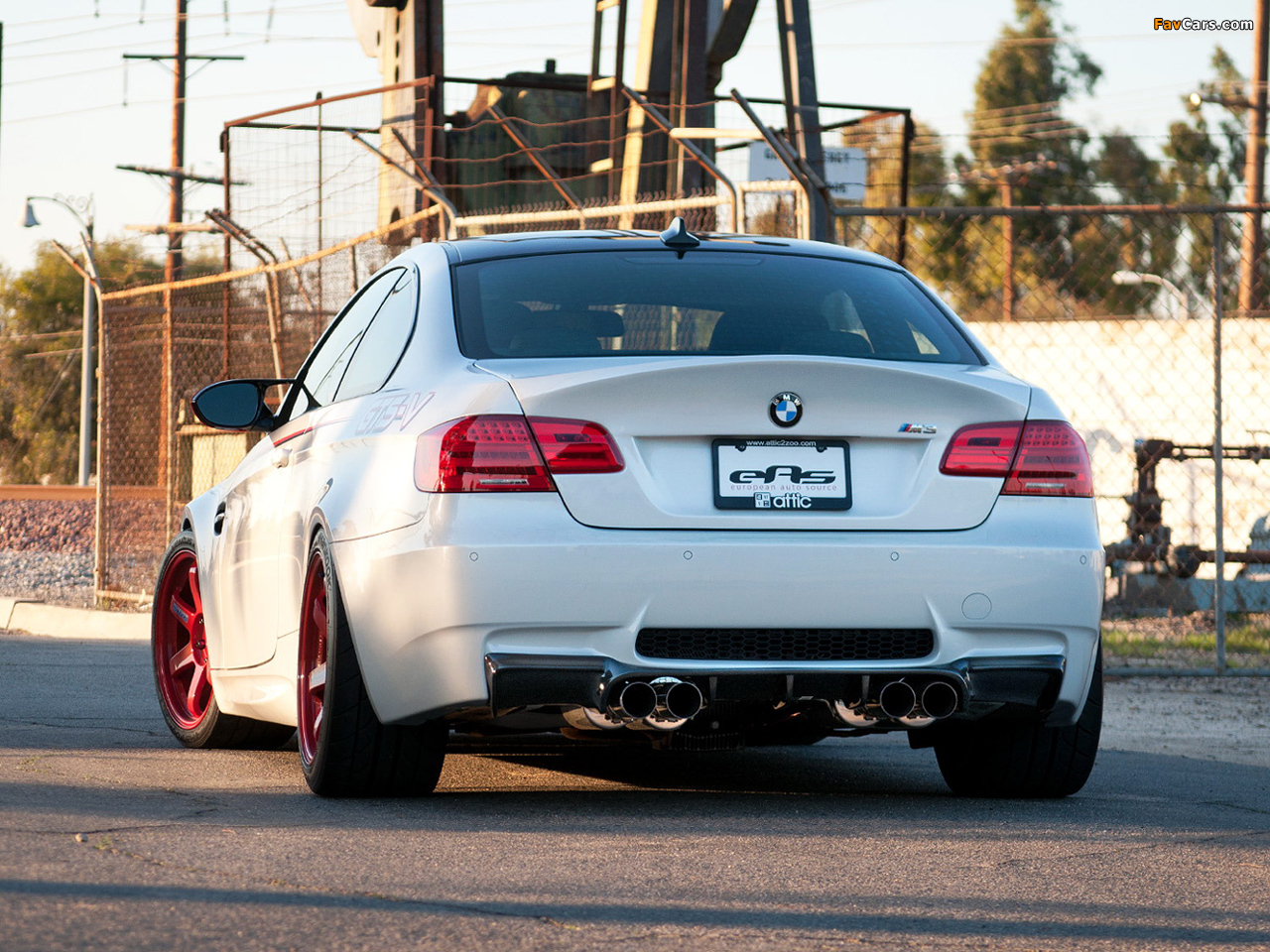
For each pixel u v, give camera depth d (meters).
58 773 13.02
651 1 45.47
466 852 9.73
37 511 60.28
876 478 11.14
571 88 48.38
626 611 10.63
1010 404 11.51
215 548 15.55
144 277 67.94
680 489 10.88
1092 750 12.83
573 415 10.84
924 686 11.04
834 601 10.84
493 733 11.84
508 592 10.59
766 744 12.59
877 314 12.75
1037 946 7.84
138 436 43.00
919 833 10.97
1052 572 11.27
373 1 48.38
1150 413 52.38
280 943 7.28
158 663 16.83
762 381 10.97
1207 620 39.97
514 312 12.19
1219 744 18.97
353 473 11.98
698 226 28.23
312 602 12.57
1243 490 50.72
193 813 10.95
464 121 47.69
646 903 8.45
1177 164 155.50
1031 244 138.62
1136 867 10.00
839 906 8.55
